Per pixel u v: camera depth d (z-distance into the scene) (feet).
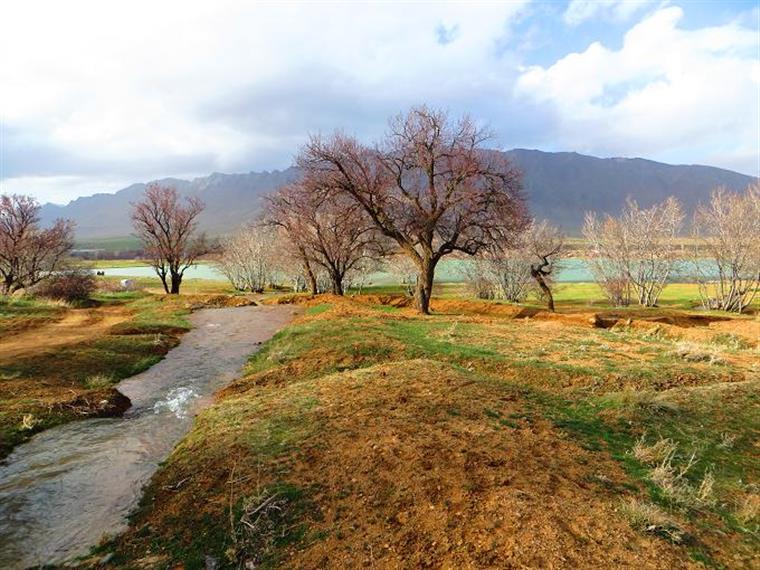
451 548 16.12
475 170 81.51
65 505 22.26
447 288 208.44
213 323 78.79
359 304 104.73
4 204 136.56
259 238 192.54
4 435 29.86
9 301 90.07
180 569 16.94
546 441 24.32
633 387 36.17
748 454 25.04
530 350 48.14
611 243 161.07
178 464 25.17
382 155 90.12
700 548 16.01
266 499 19.99
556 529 16.47
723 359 45.57
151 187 167.84
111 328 66.80
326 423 27.58
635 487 20.02
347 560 16.25
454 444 23.41
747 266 140.87
